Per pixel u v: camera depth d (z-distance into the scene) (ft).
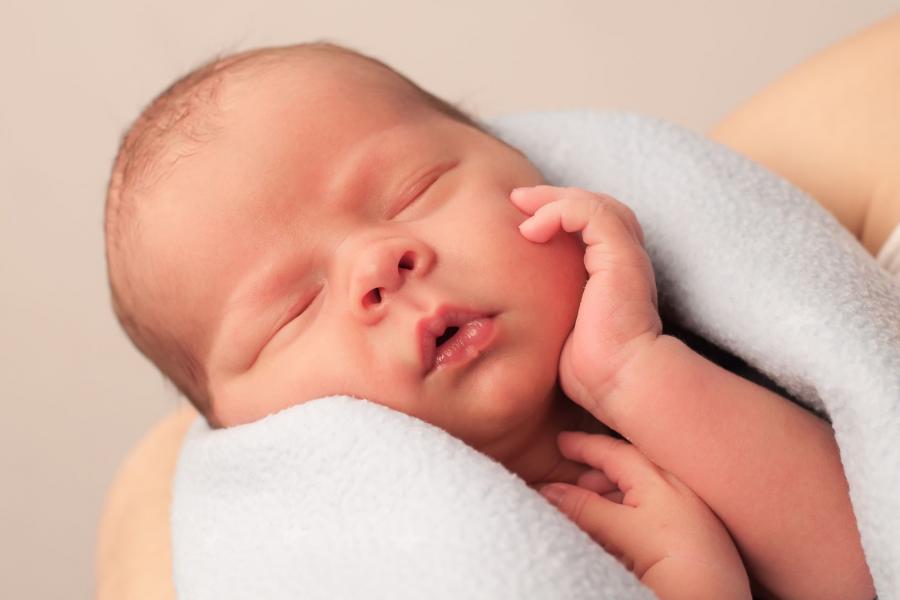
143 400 5.99
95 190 5.64
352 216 2.74
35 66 5.48
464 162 2.89
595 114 3.36
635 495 2.54
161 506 3.58
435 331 2.53
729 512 2.46
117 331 5.86
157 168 2.89
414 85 3.19
